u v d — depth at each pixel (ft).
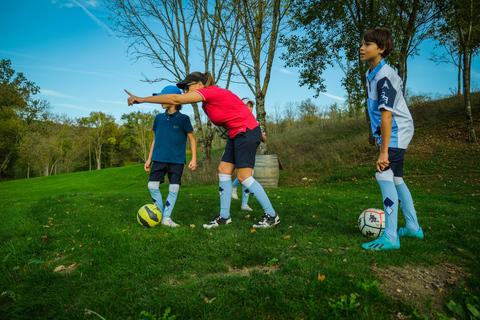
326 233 10.18
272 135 83.61
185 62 44.24
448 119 48.47
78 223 12.76
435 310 5.56
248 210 15.43
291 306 5.50
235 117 10.54
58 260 8.63
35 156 132.26
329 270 6.77
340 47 42.73
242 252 8.29
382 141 8.17
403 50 40.42
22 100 129.39
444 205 17.72
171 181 12.20
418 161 35.22
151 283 6.68
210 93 9.96
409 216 9.71
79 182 58.70
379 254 7.92
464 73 38.78
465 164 31.94
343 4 39.34
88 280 7.05
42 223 13.28
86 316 5.49
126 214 14.78
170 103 9.20
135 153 193.26
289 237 9.59
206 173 41.52
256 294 5.99
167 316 5.44
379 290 5.95
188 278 6.97
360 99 39.58
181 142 12.33
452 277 6.80
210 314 5.38
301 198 19.72
